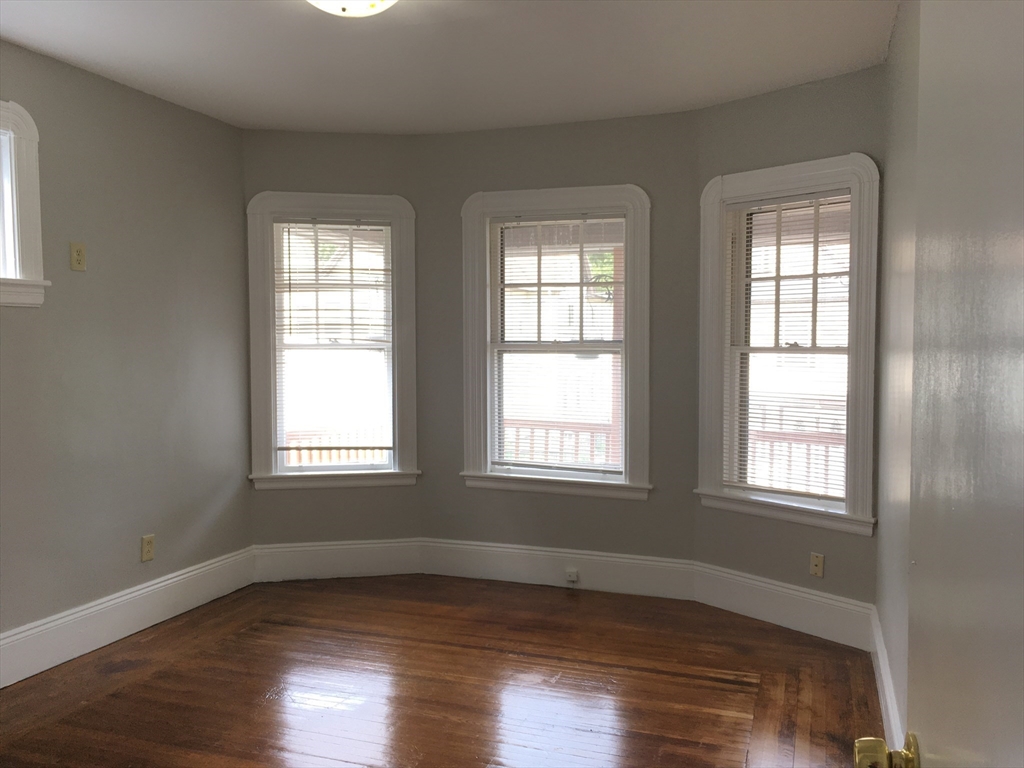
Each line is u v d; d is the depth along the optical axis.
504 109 3.81
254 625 3.61
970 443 0.59
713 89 3.51
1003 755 0.49
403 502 4.39
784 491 3.60
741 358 3.76
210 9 2.65
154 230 3.61
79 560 3.27
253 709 2.77
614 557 4.10
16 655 2.99
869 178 3.21
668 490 3.98
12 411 2.98
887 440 2.90
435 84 3.44
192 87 3.48
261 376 4.23
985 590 0.54
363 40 2.93
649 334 3.95
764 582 3.65
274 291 4.24
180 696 2.88
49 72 3.09
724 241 3.74
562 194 4.05
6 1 2.58
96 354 3.32
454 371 4.32
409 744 2.53
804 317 3.51
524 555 4.27
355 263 4.30
